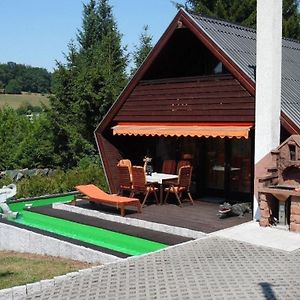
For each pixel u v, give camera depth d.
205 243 12.25
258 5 14.19
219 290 8.88
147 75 18.75
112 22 44.44
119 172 18.75
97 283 9.46
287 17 41.75
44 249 14.20
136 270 10.20
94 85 29.05
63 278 9.81
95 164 27.81
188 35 17.97
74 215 16.97
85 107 28.97
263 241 12.23
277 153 13.70
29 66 68.75
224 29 18.16
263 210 13.69
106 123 19.75
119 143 20.36
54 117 30.03
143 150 21.11
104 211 17.00
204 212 16.53
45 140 30.62
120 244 13.81
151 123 18.44
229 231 13.31
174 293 8.77
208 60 19.23
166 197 18.25
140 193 19.05
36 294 9.10
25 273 12.23
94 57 36.31
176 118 17.56
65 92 30.41
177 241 13.32
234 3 40.72
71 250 13.30
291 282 9.30
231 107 15.86
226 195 19.00
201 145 19.70
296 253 11.29
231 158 18.83
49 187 23.06
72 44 35.16
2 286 11.14
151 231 14.51
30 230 15.02
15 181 25.53
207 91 16.56
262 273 9.84
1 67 67.44
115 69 35.94
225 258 10.93
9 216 17.50
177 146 20.48
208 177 19.64
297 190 13.02
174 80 17.58
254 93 15.04
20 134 32.22
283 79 17.03
